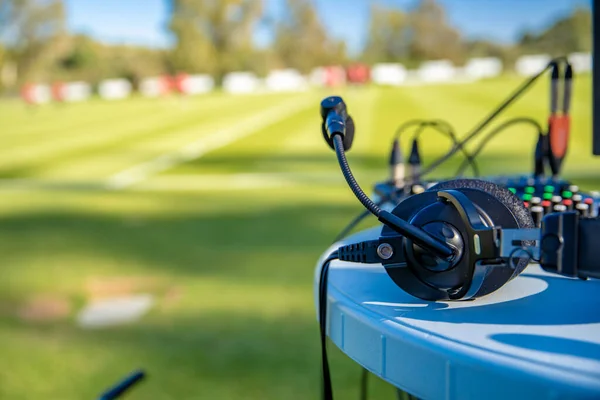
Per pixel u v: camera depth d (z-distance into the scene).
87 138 13.66
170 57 46.50
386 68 31.77
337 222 4.68
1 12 42.88
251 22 48.59
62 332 2.45
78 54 44.81
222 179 7.62
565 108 1.01
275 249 3.81
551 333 0.50
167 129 14.80
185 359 2.10
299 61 51.88
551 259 0.49
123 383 1.20
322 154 9.80
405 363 0.52
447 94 19.34
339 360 1.92
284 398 1.78
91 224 5.04
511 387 0.44
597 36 0.76
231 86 34.34
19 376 2.03
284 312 2.54
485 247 0.54
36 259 3.86
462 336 0.50
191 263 3.52
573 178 6.41
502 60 44.12
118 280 3.23
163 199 6.25
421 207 0.59
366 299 0.61
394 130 11.66
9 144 13.05
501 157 8.38
